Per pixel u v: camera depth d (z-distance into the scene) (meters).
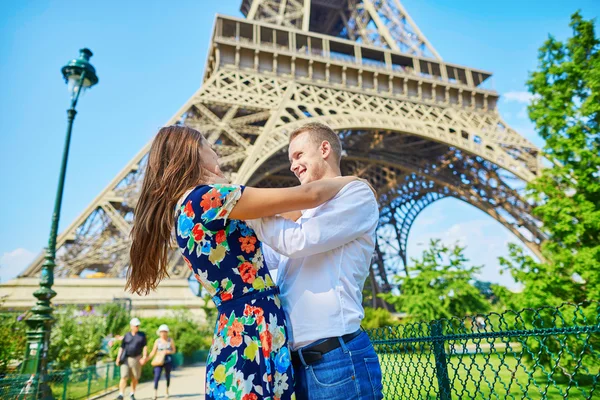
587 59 17.97
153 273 2.58
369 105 38.44
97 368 15.83
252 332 2.28
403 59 45.62
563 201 16.47
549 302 14.50
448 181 43.47
